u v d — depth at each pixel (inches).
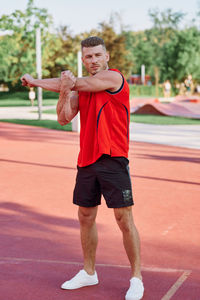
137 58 3462.1
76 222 214.4
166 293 135.9
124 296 134.8
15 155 445.4
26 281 145.0
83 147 132.2
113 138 128.4
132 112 1136.8
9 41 1476.4
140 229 203.8
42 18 1464.1
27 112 1168.2
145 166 386.0
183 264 159.9
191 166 388.5
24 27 1455.5
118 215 132.0
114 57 2289.6
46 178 327.0
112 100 126.9
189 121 932.0
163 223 213.8
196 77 2755.9
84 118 132.3
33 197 266.1
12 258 165.3
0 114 1093.1
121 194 129.7
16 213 230.2
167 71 2792.8
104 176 129.7
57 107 134.3
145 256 168.1
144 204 251.1
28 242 184.1
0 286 140.9
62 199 261.3
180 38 2765.7
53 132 691.4
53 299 132.4
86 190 135.0
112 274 150.9
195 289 138.8
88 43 128.6
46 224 210.7
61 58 1777.8
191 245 181.5
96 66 129.5
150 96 2571.4
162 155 456.8
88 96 130.6
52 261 162.6
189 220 218.8
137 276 133.9
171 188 295.6
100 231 199.9
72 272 152.7
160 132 706.2
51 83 129.3
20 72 1513.3
